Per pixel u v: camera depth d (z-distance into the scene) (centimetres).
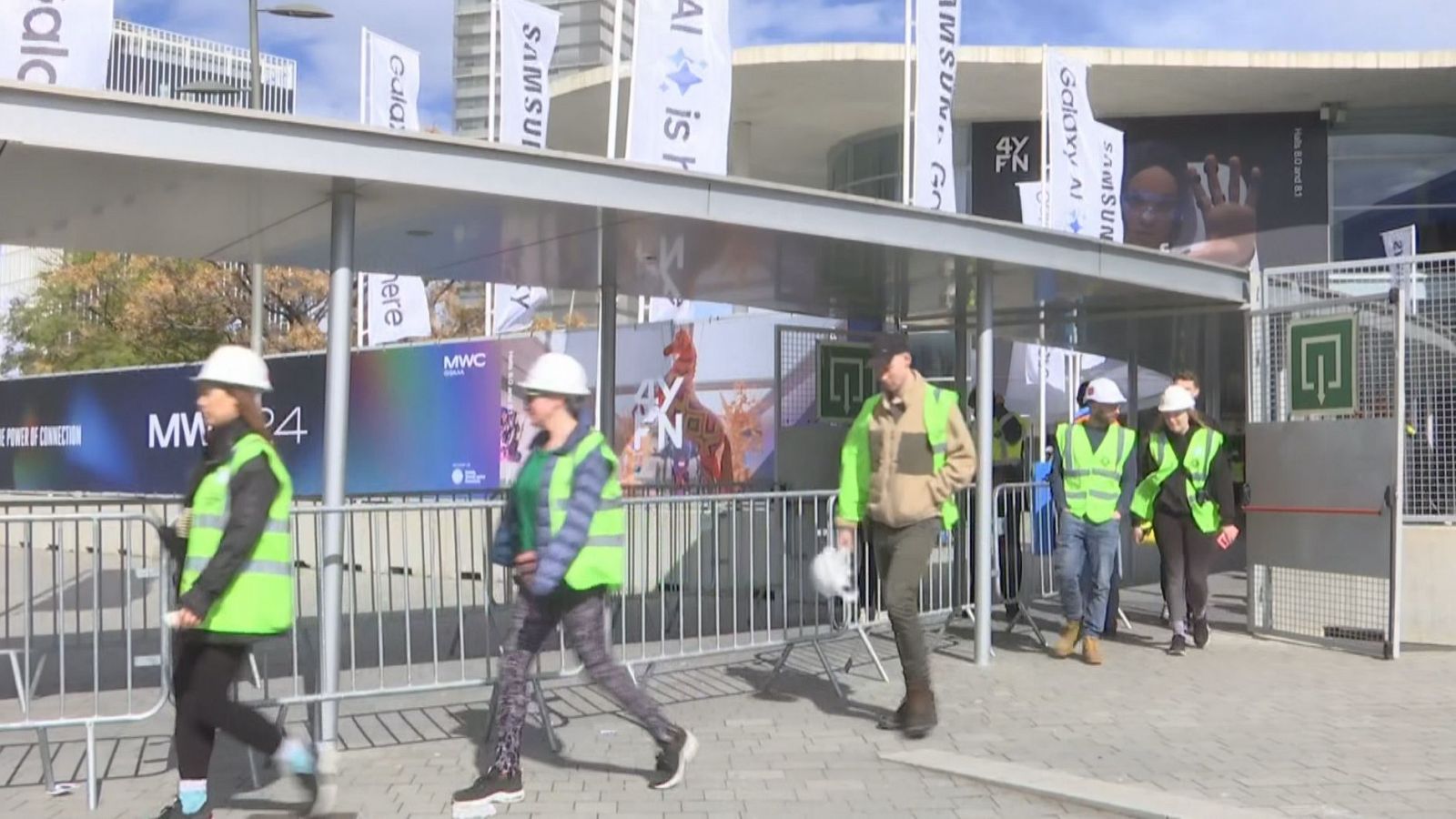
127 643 585
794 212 718
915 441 658
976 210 2733
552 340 1520
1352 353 913
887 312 1085
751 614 799
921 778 590
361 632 877
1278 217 2644
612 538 551
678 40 1301
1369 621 926
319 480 1673
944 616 945
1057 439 889
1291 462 957
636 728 693
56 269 3650
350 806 548
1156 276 918
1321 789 559
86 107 519
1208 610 1159
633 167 651
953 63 1295
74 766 625
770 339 1377
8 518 557
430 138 593
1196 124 2680
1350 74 2341
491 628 742
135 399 2003
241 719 498
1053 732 673
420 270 884
